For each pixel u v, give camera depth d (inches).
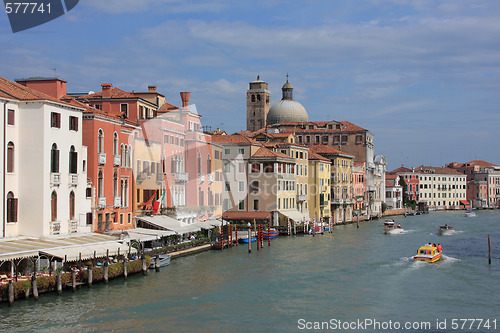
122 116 2222.0
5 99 1630.2
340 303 1556.3
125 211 2160.4
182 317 1387.8
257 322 1369.3
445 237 3299.7
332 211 4303.6
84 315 1349.7
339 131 5305.1
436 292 1694.1
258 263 2156.7
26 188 1679.4
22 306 1381.6
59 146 1747.0
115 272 1683.1
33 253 1471.5
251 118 6604.3
